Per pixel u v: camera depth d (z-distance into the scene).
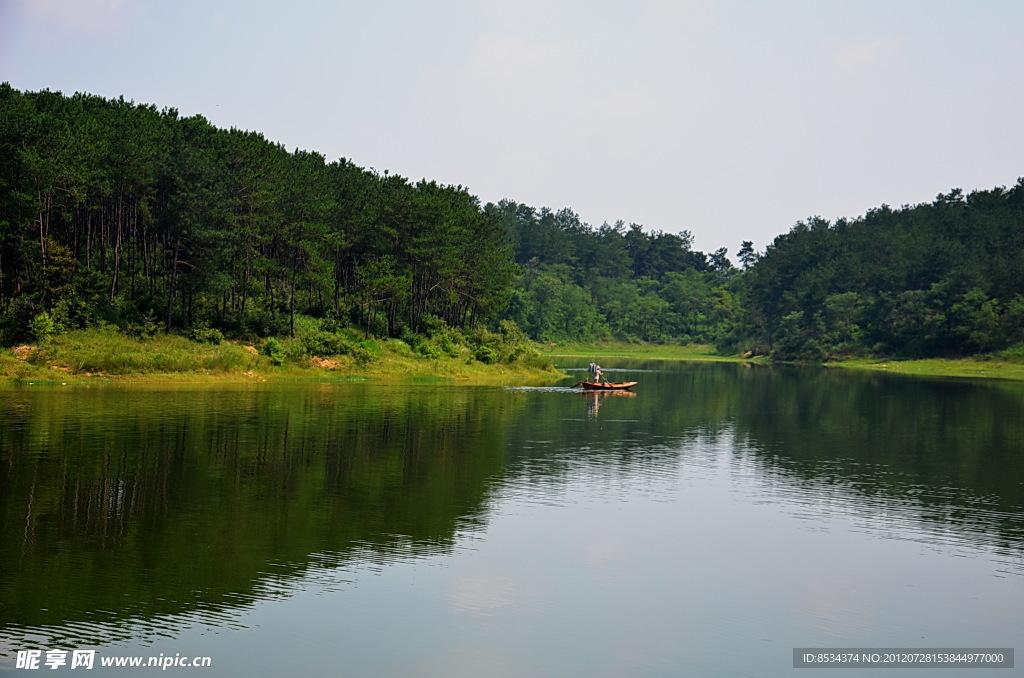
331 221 94.00
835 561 23.97
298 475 32.31
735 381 99.94
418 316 101.31
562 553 23.94
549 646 18.00
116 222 79.00
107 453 34.62
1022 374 126.75
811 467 37.56
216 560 22.38
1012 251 167.88
